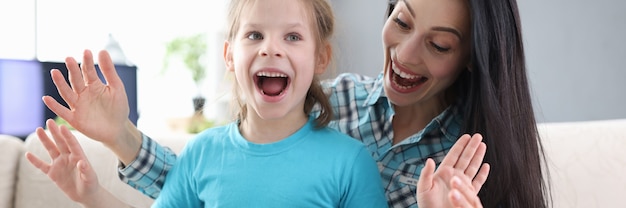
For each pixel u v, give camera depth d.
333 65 1.07
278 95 0.89
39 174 1.47
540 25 3.12
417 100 1.04
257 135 0.94
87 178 0.89
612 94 2.90
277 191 0.88
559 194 1.41
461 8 0.94
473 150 0.81
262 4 0.90
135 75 2.28
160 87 4.46
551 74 3.10
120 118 0.92
